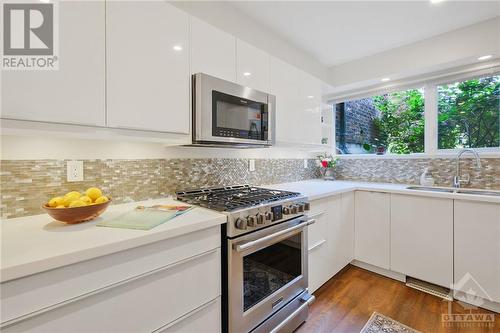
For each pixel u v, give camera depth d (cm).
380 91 286
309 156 318
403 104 277
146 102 122
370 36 223
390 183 274
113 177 144
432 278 201
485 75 220
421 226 206
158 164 164
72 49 99
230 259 121
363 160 301
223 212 124
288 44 233
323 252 204
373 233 235
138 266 90
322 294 202
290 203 156
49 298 71
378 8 182
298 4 179
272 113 184
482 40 198
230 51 164
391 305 187
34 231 93
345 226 235
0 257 69
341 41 232
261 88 187
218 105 148
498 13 187
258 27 204
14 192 112
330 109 331
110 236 88
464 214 185
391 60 246
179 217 115
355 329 161
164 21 130
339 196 226
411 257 212
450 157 238
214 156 199
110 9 110
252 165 234
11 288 65
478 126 228
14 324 66
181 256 103
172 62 133
